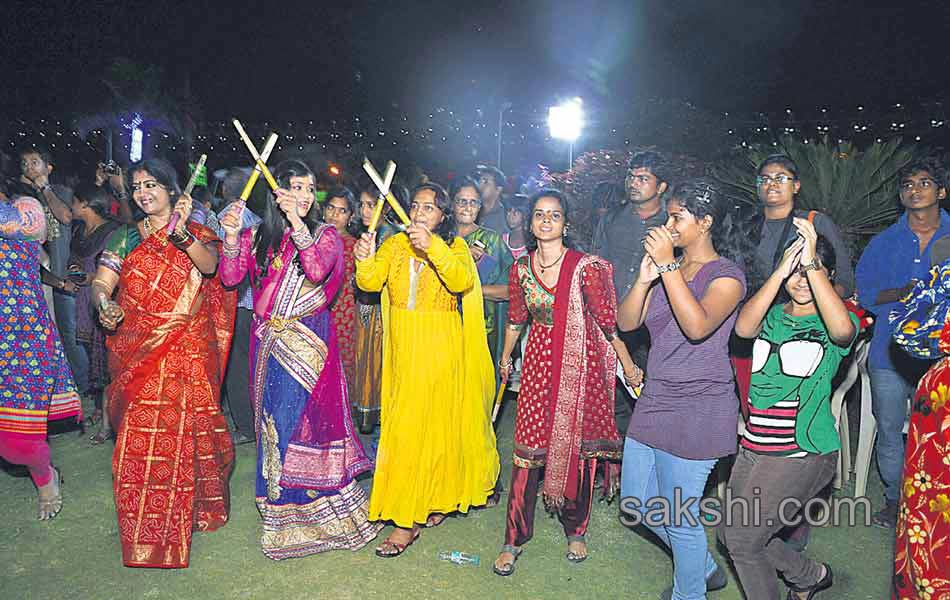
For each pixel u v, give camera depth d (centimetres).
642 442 309
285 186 370
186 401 374
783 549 320
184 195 363
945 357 252
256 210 577
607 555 389
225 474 412
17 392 396
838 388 439
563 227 362
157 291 369
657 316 304
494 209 570
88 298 536
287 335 373
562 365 360
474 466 403
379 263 380
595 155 655
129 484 365
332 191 501
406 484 378
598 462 419
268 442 375
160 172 370
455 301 385
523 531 374
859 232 640
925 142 909
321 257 364
